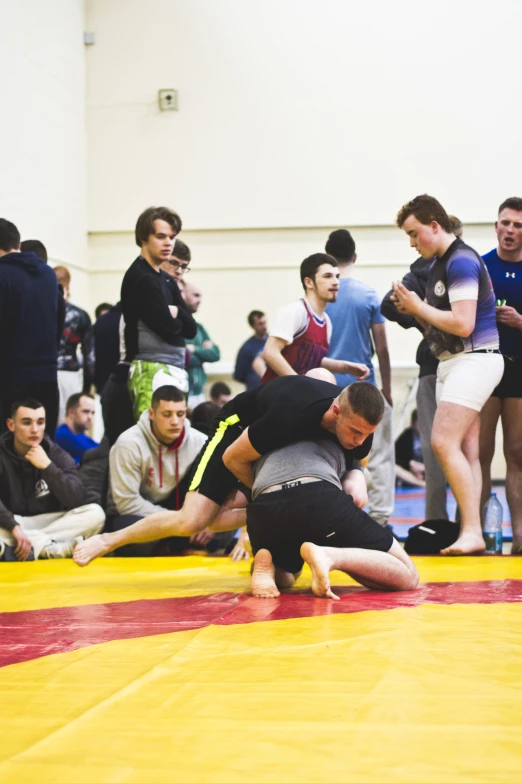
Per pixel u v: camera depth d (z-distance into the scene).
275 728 2.92
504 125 20.45
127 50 21.11
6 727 2.99
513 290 9.30
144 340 10.08
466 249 8.48
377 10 20.66
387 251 20.75
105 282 21.19
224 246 21.08
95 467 10.62
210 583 6.97
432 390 10.35
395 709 3.12
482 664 3.80
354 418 5.82
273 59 20.91
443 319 8.33
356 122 20.77
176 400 9.47
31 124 17.88
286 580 6.36
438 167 20.61
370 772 2.52
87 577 7.57
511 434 9.40
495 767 2.55
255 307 21.03
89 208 21.17
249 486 6.51
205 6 20.98
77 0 20.56
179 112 21.08
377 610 5.24
